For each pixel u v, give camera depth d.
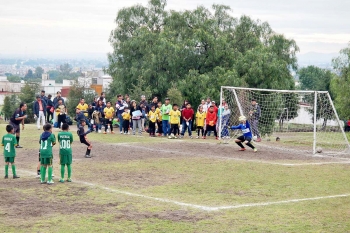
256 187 19.25
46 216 14.55
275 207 16.03
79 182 19.72
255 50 58.59
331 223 14.10
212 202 16.61
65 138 19.50
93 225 13.66
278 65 57.78
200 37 57.69
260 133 40.09
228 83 54.69
